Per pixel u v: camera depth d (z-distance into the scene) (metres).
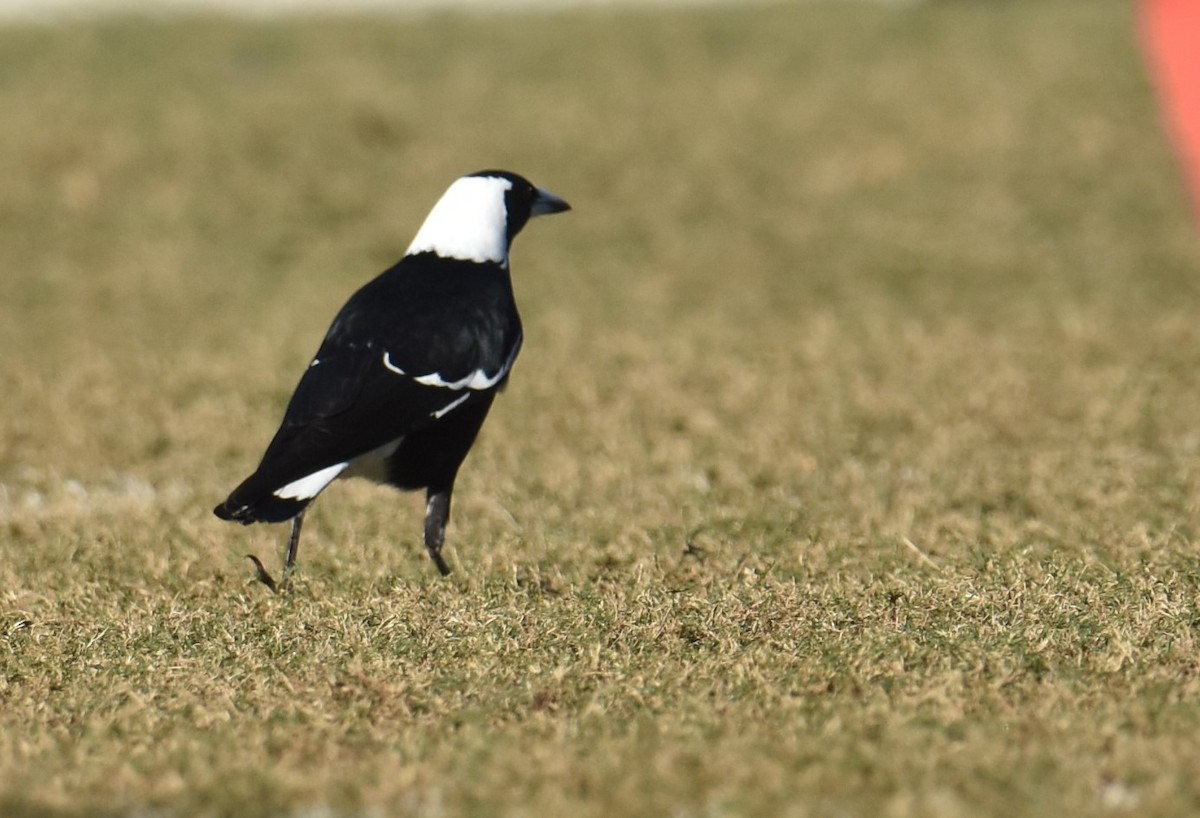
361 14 39.97
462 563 11.41
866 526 12.30
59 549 11.93
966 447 15.45
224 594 10.69
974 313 22.38
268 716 8.38
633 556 11.40
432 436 11.12
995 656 8.87
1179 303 22.41
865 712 8.14
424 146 31.22
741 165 30.22
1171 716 7.95
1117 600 9.87
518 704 8.48
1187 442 15.32
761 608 9.95
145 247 26.78
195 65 35.47
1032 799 7.06
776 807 7.03
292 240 27.23
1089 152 29.89
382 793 7.32
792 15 39.12
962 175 29.39
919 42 36.41
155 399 18.03
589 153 30.89
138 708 8.50
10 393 18.41
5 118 31.91
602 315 22.69
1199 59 34.06
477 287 11.57
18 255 26.45
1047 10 38.47
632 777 7.37
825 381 18.45
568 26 38.69
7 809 7.24
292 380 18.89
